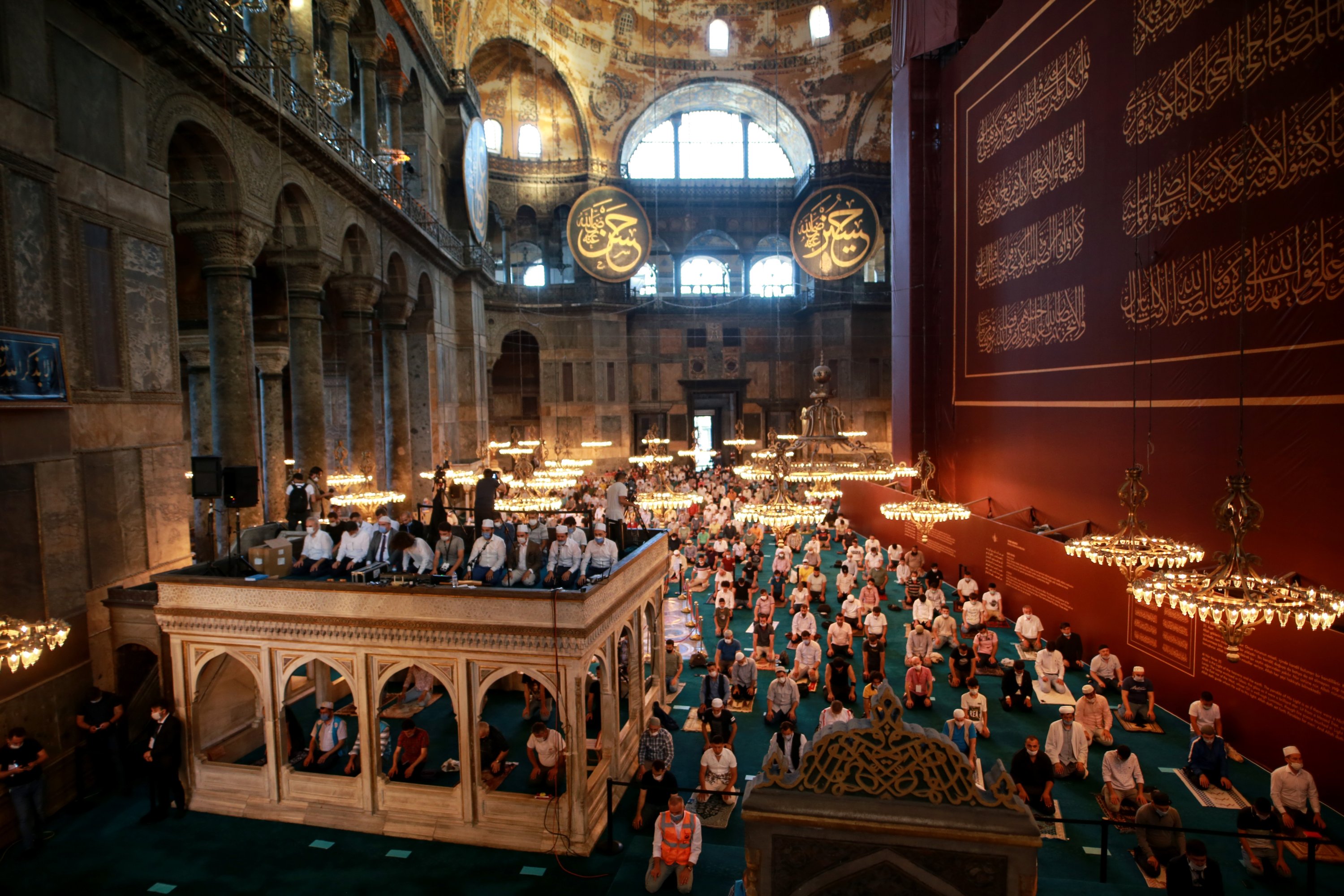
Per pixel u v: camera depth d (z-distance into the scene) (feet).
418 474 76.38
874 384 119.65
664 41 118.11
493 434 123.85
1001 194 57.98
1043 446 52.24
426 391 76.43
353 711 36.37
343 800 27.17
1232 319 34.53
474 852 25.27
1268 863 23.53
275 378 57.57
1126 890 21.62
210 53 35.68
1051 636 46.73
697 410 143.64
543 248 121.08
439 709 37.24
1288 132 31.40
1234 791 28.63
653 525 69.41
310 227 50.44
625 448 123.65
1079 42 47.32
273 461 56.85
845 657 39.55
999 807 8.94
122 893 22.86
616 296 122.31
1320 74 29.81
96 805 28.32
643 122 122.11
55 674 27.89
